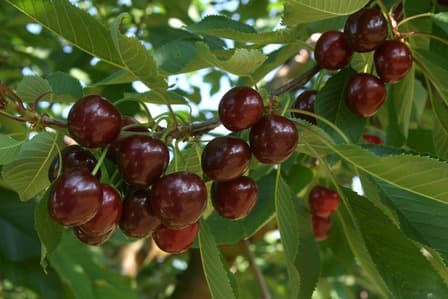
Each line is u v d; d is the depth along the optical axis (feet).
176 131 1.27
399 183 1.24
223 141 1.23
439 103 1.55
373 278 1.58
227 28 1.52
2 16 2.59
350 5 1.31
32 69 2.89
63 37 1.26
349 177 2.22
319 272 1.63
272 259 2.88
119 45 1.16
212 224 1.75
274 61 1.61
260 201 1.76
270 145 1.22
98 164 1.18
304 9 1.33
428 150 1.77
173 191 1.16
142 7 2.50
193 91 2.33
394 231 1.35
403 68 1.41
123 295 2.04
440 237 1.36
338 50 1.43
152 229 1.23
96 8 2.67
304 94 1.58
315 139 1.35
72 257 2.01
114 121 1.18
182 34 2.31
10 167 1.28
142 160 1.17
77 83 1.44
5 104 1.20
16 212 1.91
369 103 1.43
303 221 1.66
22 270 1.93
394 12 1.58
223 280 1.29
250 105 1.21
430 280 1.32
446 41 1.47
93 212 1.13
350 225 1.55
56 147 1.24
